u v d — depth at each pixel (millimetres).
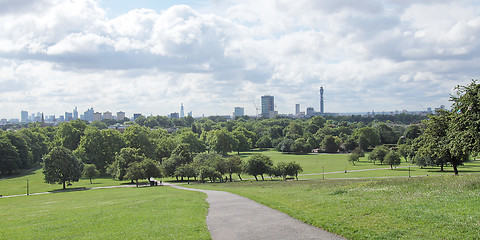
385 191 27547
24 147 125688
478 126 31281
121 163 92375
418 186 28016
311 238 16094
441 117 51875
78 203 44219
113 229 20844
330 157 167250
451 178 31453
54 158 81125
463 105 33062
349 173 99812
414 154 114938
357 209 20656
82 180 102438
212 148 175125
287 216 21984
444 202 19734
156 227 20281
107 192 62375
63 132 127062
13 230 23422
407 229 15516
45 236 20156
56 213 32219
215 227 19656
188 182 87500
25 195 68250
